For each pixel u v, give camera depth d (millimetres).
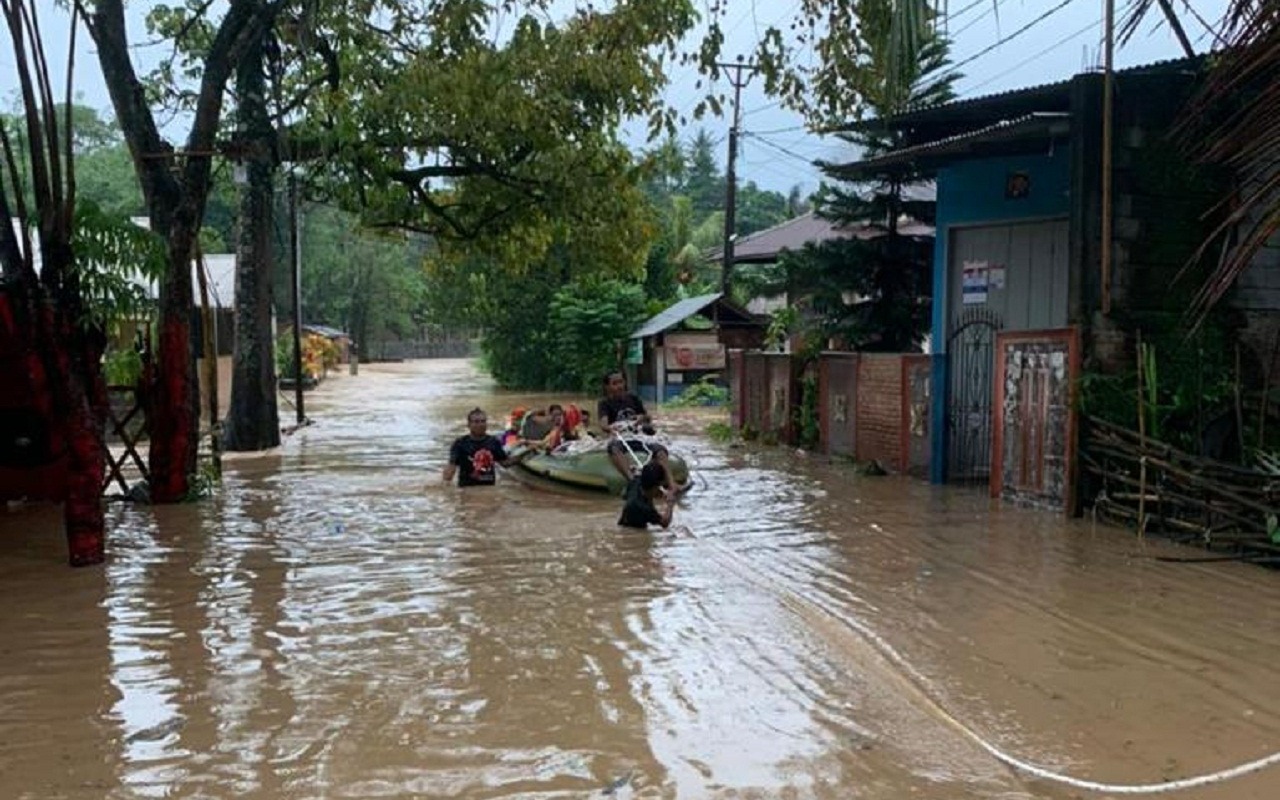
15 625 6520
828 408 15914
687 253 43281
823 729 4766
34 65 8148
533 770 4324
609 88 15930
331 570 7996
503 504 11195
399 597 7137
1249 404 10344
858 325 18266
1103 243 10016
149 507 11141
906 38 6711
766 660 5742
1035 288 13125
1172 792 4129
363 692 5246
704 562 8250
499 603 6957
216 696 5203
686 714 4941
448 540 9180
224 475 13914
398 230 21047
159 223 11617
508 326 38281
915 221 19125
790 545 8938
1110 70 9664
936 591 7277
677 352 29281
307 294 66812
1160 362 10094
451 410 27500
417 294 74625
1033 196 13008
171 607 6922
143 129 11328
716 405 27969
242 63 12453
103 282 8508
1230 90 5926
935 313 14422
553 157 17062
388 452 16922
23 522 10320
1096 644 6039
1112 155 10117
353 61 15336
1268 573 7809
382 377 50156
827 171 17375
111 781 4246
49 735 4727
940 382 12852
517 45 14141
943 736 4688
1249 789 4152
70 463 8258
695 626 6406
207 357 13609
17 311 8258
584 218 18344
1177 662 5723
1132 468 9578
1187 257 10359
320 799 4070
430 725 4805
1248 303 10633
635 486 9859
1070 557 8391
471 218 19375
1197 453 10047
